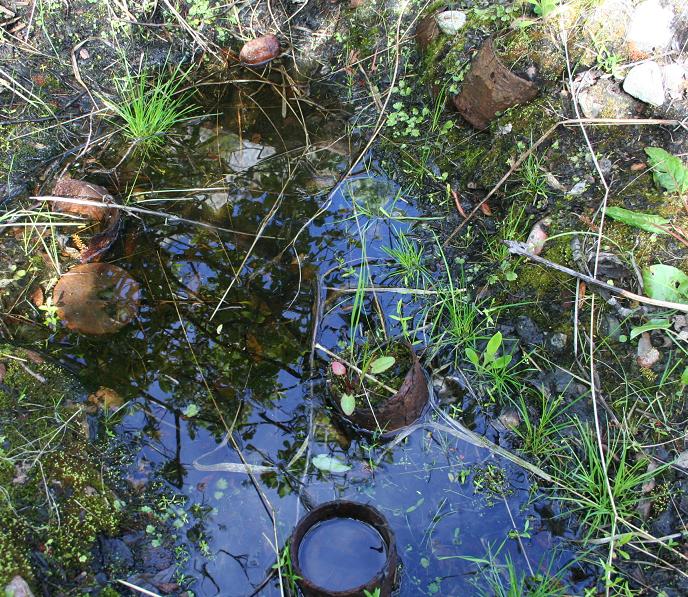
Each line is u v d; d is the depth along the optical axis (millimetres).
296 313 682
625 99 677
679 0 667
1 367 619
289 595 530
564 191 672
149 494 581
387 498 581
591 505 555
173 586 538
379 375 599
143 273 709
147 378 644
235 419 622
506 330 647
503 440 607
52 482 559
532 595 519
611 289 610
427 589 537
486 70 709
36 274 697
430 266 704
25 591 497
